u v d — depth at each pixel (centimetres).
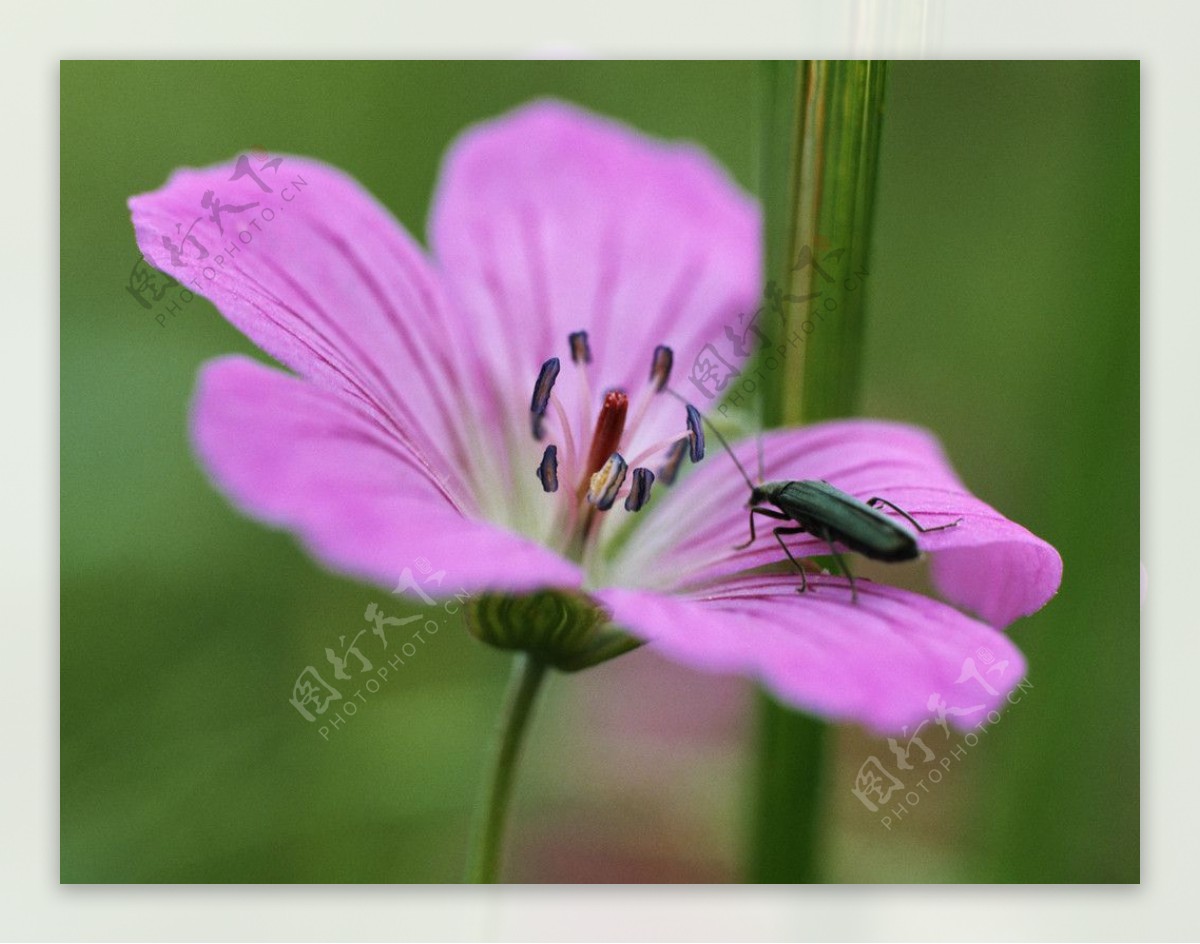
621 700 20
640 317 18
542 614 16
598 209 18
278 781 18
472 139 18
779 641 15
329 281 16
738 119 20
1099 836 18
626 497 17
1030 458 18
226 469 15
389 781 18
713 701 20
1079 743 18
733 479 17
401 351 17
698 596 16
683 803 19
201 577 19
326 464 15
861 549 16
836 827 18
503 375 18
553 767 19
